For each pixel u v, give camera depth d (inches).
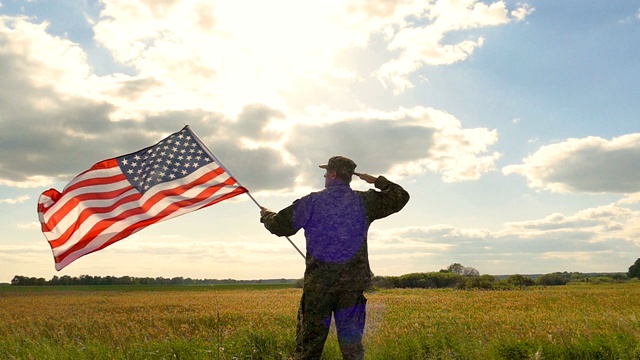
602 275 4500.5
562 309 986.7
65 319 1090.1
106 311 1366.9
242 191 294.7
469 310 967.6
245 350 345.1
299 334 230.2
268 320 757.9
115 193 296.4
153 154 307.4
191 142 312.7
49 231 289.6
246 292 2519.7
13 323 1010.1
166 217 291.1
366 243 232.7
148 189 297.6
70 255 287.4
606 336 348.5
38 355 393.7
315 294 225.1
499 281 2871.6
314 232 227.1
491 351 324.2
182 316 1010.7
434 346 338.6
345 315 225.6
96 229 289.3
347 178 238.2
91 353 387.2
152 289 3752.5
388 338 368.8
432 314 844.6
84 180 296.0
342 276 223.9
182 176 302.2
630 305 1108.5
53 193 291.9
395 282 3769.7
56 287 4493.1
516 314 842.8
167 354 351.6
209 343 373.7
